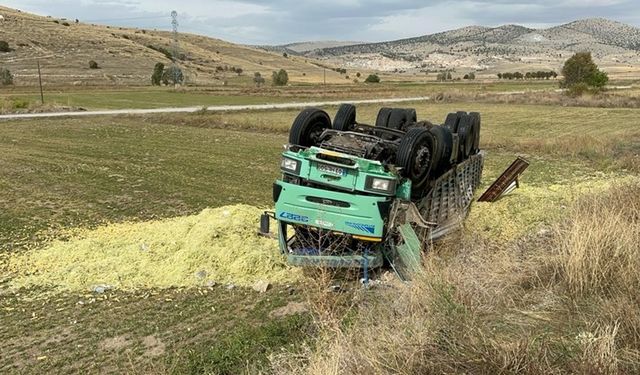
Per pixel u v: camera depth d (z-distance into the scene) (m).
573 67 77.19
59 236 10.45
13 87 77.25
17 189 14.55
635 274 5.77
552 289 6.07
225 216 10.20
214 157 20.55
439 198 9.38
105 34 148.50
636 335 4.62
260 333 6.21
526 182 16.05
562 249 6.67
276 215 7.76
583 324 5.12
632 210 8.29
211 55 178.00
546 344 4.54
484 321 5.22
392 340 4.68
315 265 7.46
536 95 53.69
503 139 24.62
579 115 40.09
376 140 8.12
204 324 6.73
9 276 8.32
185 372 5.58
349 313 6.34
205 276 8.01
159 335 6.48
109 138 26.31
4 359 6.02
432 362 4.40
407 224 7.60
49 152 21.27
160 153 21.42
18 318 6.96
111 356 6.04
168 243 9.05
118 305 7.28
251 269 8.11
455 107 48.94
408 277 7.27
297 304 7.21
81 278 8.05
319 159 7.39
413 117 11.09
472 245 8.59
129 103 54.72
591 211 8.43
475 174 12.77
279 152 22.11
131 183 15.47
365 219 7.21
